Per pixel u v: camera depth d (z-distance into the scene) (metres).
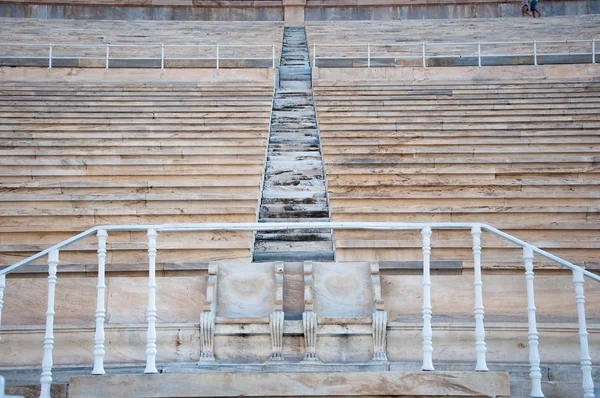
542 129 13.18
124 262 8.29
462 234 8.87
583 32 22.91
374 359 5.84
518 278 6.48
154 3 28.64
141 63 18.81
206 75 17.88
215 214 9.16
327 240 9.00
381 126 13.48
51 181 10.80
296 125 14.08
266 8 28.80
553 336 6.23
